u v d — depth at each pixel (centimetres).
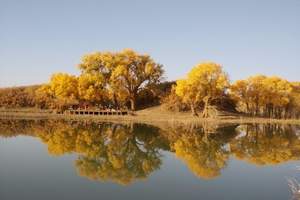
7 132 5400
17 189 2269
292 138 5400
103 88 10419
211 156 3734
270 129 6906
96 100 10450
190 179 2664
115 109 10331
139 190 2327
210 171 2953
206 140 5056
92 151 3897
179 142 4831
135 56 10512
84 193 2222
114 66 10356
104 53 10462
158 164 3275
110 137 5194
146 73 10488
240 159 3562
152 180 2612
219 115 9262
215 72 8888
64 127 6438
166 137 5359
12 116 9044
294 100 10431
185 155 3806
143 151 4053
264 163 3322
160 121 8488
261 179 2670
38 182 2455
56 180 2528
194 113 9250
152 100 11081
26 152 3656
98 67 10412
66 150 3866
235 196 2220
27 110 10200
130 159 3531
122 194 2228
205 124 7856
